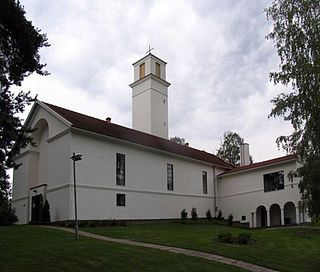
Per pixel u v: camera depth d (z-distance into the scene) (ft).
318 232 69.41
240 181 111.86
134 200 84.58
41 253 36.86
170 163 100.27
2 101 33.58
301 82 41.42
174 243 49.57
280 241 58.18
